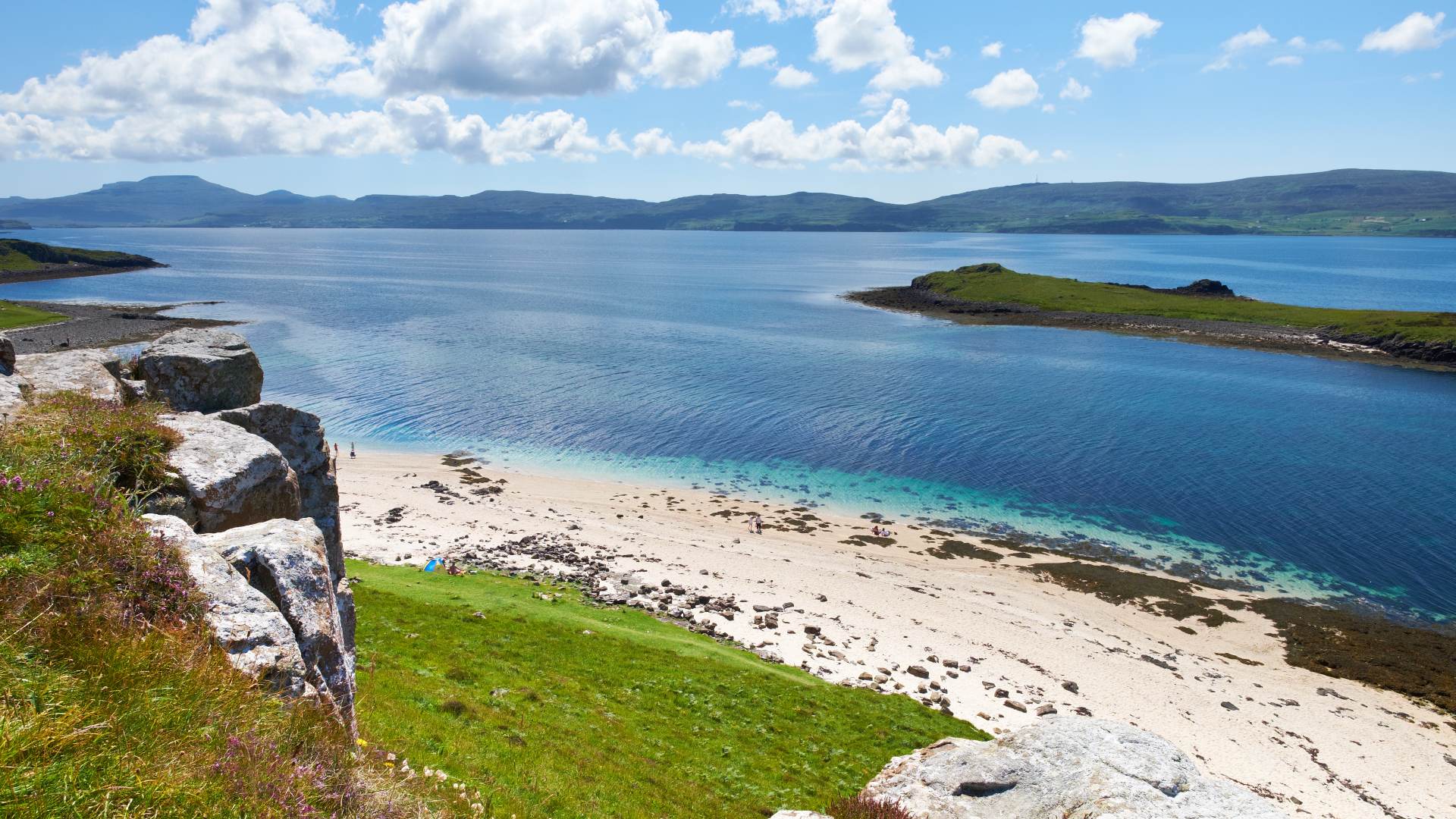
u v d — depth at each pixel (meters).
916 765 14.22
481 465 71.38
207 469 14.76
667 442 78.69
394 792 9.55
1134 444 77.75
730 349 128.38
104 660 7.54
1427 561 53.06
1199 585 50.28
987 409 91.06
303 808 7.51
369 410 87.19
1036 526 59.34
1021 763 13.37
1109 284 191.50
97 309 152.00
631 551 53.06
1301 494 64.81
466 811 12.41
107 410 15.14
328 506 24.08
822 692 32.91
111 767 6.33
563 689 26.88
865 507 62.94
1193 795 12.14
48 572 8.23
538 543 53.47
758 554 53.50
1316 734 35.94
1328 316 144.50
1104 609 47.22
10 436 12.53
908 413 89.06
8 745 5.91
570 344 130.75
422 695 20.83
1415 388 102.31
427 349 123.44
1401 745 35.38
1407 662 42.06
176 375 24.09
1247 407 91.88
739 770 23.14
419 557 49.19
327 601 11.56
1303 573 51.84
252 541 11.34
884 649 41.03
